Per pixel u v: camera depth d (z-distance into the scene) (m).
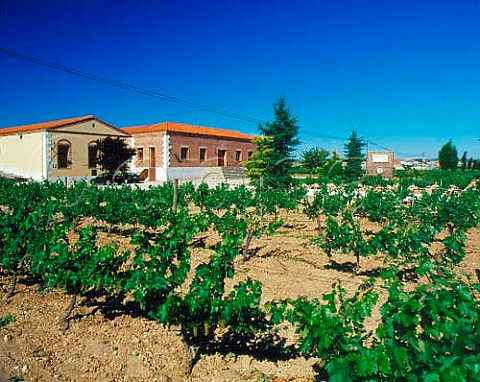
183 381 4.13
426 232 7.51
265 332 5.07
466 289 3.04
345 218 8.16
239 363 4.45
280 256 9.07
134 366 4.37
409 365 2.85
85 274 4.96
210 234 11.55
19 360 4.44
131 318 5.55
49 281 5.20
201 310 4.09
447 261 6.79
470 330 2.72
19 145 34.56
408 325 2.89
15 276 6.34
